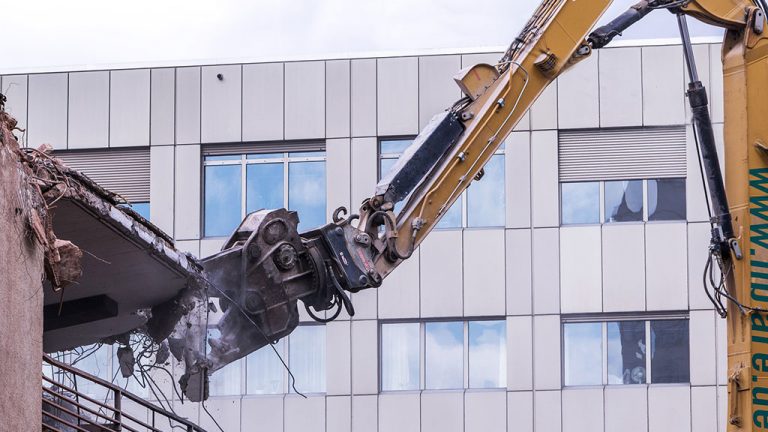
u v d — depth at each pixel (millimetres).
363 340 39625
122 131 41438
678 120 40062
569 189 40281
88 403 37156
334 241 21453
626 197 40156
